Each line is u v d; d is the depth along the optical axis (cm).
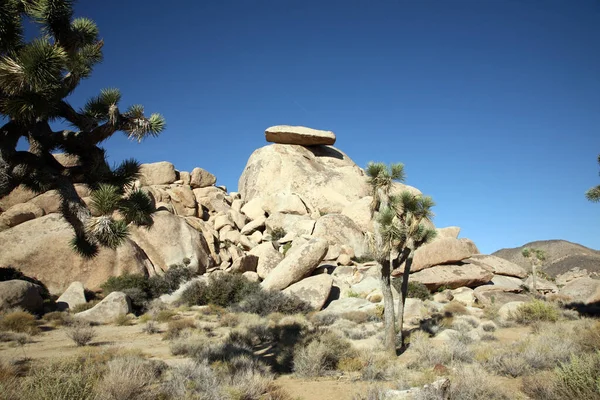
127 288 2706
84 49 790
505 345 1193
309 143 6256
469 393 642
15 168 662
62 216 721
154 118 791
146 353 1213
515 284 3228
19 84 567
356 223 4438
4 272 2603
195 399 663
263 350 1270
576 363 620
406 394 623
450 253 3144
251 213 5025
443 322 1772
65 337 1541
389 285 1257
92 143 763
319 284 2566
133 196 767
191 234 3659
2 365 849
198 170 5200
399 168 1295
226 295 2677
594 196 1514
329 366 1038
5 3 601
